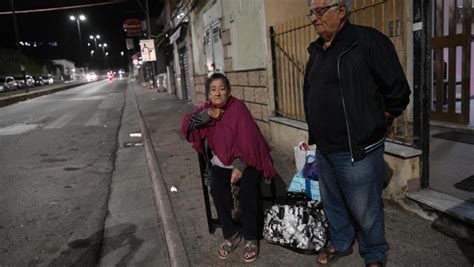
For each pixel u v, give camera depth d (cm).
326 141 241
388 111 232
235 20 729
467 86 536
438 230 305
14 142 935
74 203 503
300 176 324
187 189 484
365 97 220
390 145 368
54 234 414
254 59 661
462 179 359
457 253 274
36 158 761
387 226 320
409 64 485
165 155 679
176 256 314
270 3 591
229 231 310
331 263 282
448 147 460
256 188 297
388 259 275
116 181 598
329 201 271
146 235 403
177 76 1841
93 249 378
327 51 228
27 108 1872
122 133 1016
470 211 291
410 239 297
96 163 709
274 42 600
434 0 573
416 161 340
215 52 919
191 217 394
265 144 304
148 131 953
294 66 556
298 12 612
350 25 222
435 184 353
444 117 580
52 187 573
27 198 528
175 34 1493
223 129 293
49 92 3162
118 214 464
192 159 634
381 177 241
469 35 523
